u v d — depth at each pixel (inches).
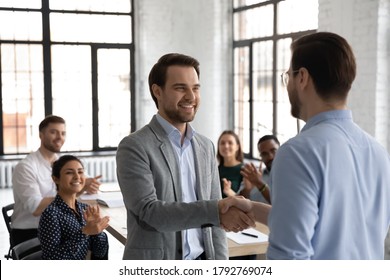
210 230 82.9
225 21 348.2
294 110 57.3
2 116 362.9
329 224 51.5
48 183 160.1
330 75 52.7
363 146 54.6
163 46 379.9
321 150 51.0
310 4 268.1
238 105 346.9
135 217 76.2
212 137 354.9
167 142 79.0
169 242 76.7
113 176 366.3
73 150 381.4
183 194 80.9
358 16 209.5
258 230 130.2
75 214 126.7
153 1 375.2
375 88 202.4
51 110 373.4
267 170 172.6
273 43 302.4
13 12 360.5
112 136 388.8
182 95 77.2
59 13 369.4
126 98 389.1
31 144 371.2
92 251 129.6
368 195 54.5
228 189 166.1
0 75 360.5
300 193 49.3
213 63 349.7
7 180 347.3
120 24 382.6
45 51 368.2
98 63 381.1
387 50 201.8
